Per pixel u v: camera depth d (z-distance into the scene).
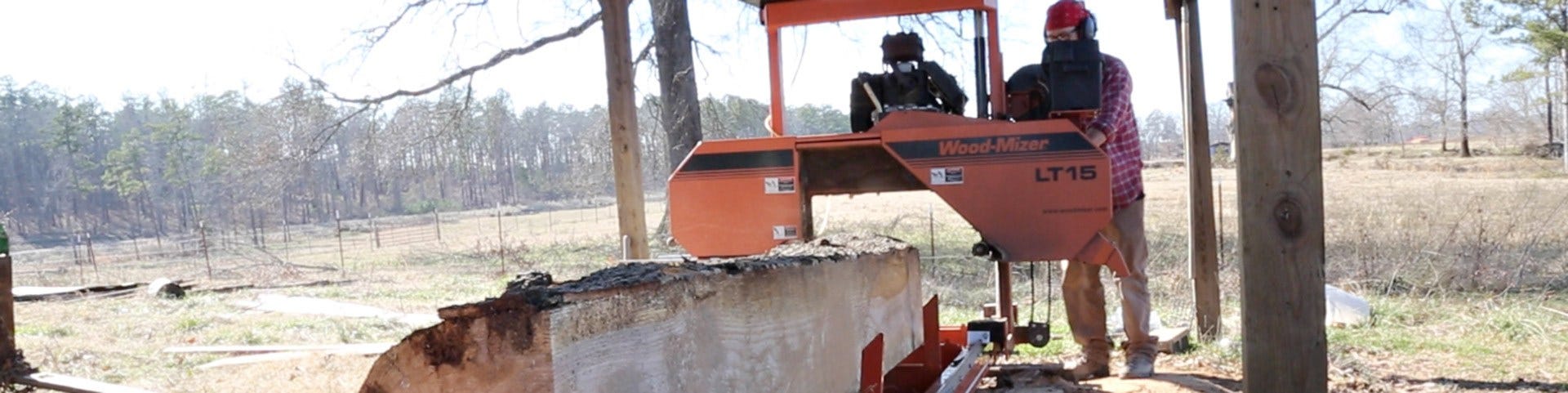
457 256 23.28
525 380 2.28
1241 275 3.86
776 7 5.48
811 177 5.33
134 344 8.77
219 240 42.88
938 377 4.84
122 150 61.81
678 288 2.72
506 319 2.29
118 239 55.97
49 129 67.88
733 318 3.02
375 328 9.55
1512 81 46.12
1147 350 6.01
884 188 5.27
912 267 4.69
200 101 56.53
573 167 65.44
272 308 11.66
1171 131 56.78
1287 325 3.78
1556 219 14.69
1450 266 10.83
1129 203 5.69
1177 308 9.32
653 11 20.31
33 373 6.80
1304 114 3.72
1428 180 32.66
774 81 5.53
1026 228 4.91
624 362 2.49
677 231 5.42
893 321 4.38
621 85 6.86
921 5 5.28
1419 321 8.48
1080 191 4.84
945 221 20.41
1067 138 4.86
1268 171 3.76
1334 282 10.72
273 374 7.11
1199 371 6.39
